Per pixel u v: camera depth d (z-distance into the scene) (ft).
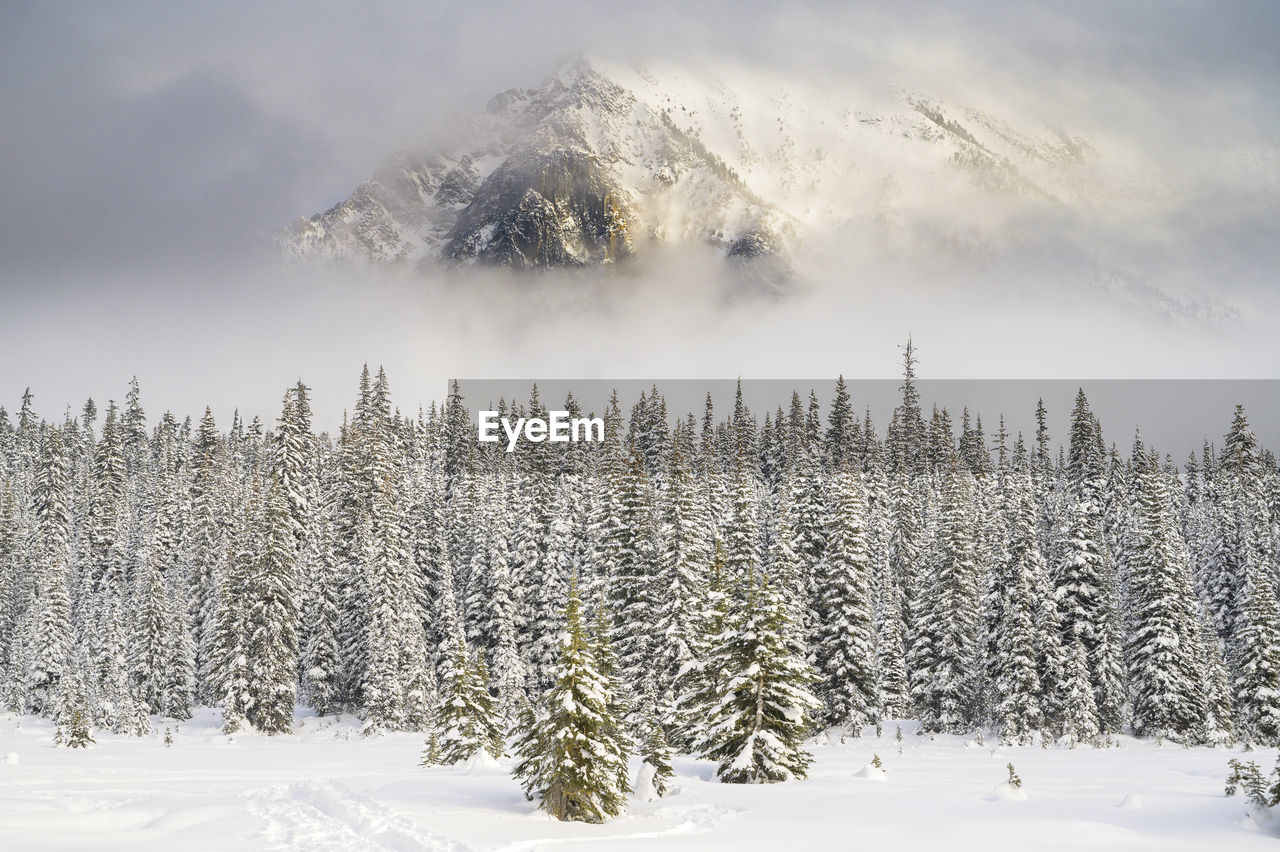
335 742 211.61
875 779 106.42
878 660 215.72
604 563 204.13
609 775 80.79
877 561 246.68
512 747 87.10
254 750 175.42
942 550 211.82
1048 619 193.67
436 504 323.16
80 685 214.48
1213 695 188.24
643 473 204.44
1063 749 175.63
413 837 68.74
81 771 117.08
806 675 105.81
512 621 246.47
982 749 176.76
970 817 76.79
